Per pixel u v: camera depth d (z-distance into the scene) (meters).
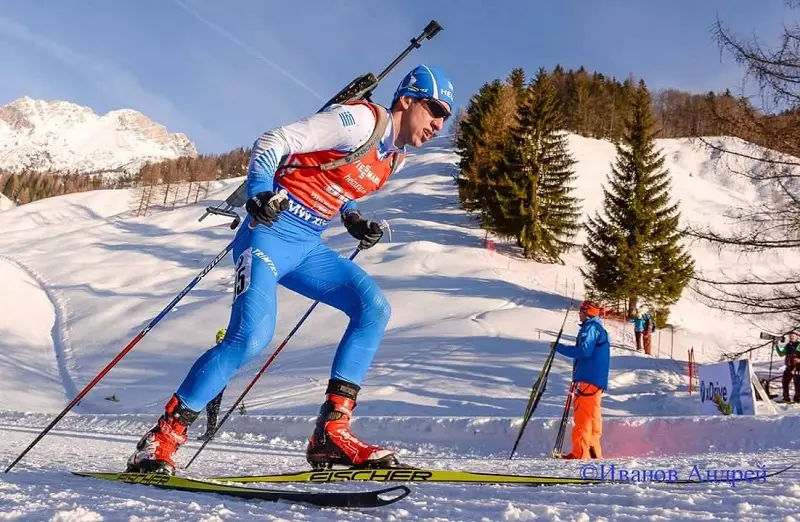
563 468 3.33
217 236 43.50
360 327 2.69
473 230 35.41
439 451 7.21
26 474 2.50
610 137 68.44
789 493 1.72
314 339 18.34
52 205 72.62
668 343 22.28
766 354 18.81
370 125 2.52
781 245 11.22
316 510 1.65
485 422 7.44
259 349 2.48
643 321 19.08
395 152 2.66
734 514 1.46
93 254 41.44
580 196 40.25
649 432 6.25
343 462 2.53
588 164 46.31
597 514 1.53
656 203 25.77
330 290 2.78
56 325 26.38
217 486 1.96
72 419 10.16
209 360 2.46
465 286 24.12
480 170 36.25
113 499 1.77
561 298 24.34
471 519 1.51
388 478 2.26
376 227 2.98
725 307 11.55
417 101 2.60
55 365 20.67
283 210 2.34
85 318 26.48
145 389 16.52
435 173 50.19
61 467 3.09
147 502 1.73
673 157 55.78
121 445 6.36
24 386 17.59
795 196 10.81
